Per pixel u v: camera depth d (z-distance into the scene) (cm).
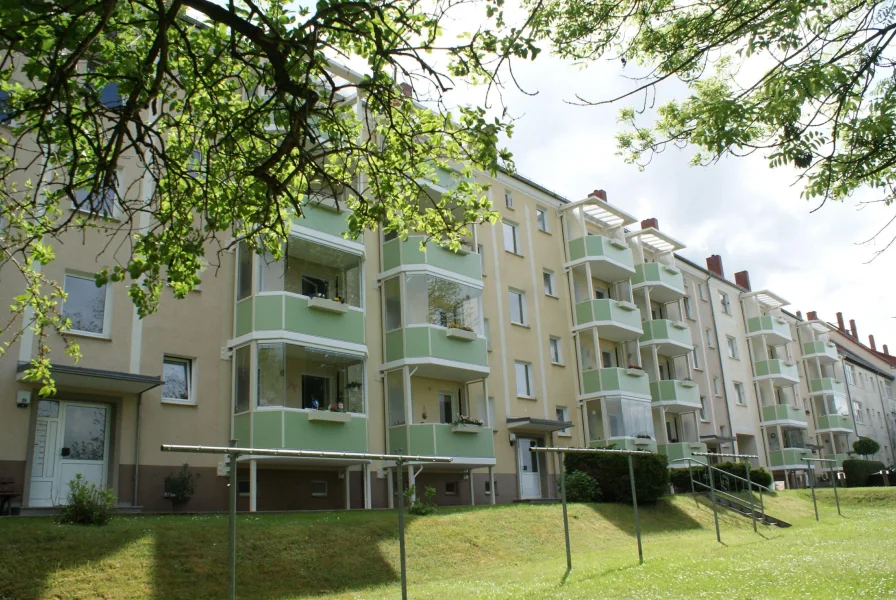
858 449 5625
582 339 3369
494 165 988
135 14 992
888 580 1175
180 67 1034
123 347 1817
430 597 1164
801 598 1034
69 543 1188
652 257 4181
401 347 2420
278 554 1358
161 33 767
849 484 5309
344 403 2236
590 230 3628
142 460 1795
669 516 2498
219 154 1047
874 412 7219
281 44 821
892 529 2238
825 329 6044
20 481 1580
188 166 1184
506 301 3012
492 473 2558
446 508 2081
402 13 863
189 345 1953
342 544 1477
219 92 1031
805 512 3152
